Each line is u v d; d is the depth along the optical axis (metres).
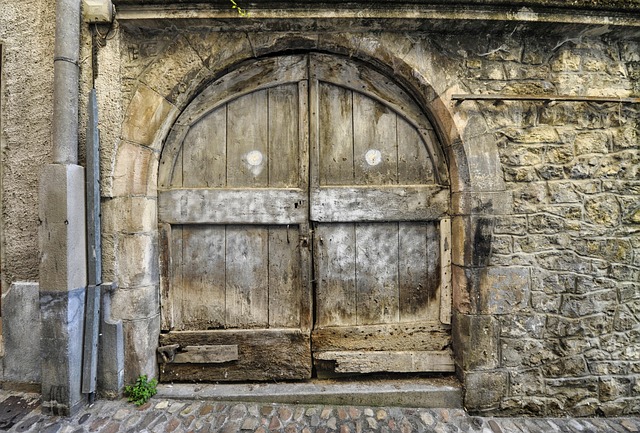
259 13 1.91
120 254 2.03
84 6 1.97
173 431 1.82
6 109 2.11
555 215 2.10
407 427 1.93
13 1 2.11
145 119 2.02
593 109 2.13
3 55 2.11
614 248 2.11
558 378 2.09
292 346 2.21
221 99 2.18
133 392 2.01
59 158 1.91
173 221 2.17
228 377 2.20
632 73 2.17
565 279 2.09
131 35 2.03
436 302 2.25
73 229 1.90
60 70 1.92
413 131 2.25
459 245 2.12
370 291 2.25
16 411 1.91
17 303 2.09
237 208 2.19
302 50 2.15
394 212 2.22
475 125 2.08
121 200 2.02
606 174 2.12
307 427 1.89
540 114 2.11
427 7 1.93
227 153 2.22
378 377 2.23
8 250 2.11
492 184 2.08
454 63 2.10
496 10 1.96
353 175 2.25
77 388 1.92
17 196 2.10
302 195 2.21
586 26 2.03
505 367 2.08
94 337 1.96
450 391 2.10
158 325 2.17
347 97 2.25
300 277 2.23
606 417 2.09
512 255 2.08
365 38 2.06
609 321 2.11
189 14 1.90
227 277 2.22
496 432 1.93
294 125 2.24
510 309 2.08
